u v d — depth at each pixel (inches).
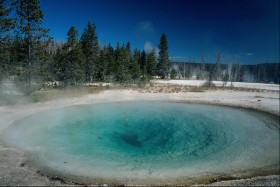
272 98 1346.0
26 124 689.6
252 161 503.2
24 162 409.1
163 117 888.3
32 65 1033.5
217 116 919.0
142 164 462.6
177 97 1316.4
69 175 381.7
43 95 1098.1
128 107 1052.5
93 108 990.4
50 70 1378.0
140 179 391.9
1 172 352.5
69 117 818.2
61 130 659.4
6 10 874.1
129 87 1648.6
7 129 622.8
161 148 567.8
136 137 647.1
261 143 621.3
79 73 1459.2
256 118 892.6
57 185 327.3
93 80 2223.2
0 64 949.8
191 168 454.9
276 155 539.5
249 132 716.0
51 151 488.7
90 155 489.4
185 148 572.7
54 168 403.5
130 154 516.7
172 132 703.7
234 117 903.7
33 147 502.3
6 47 924.0
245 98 1321.4
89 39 2010.3
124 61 1985.7
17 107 876.6
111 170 420.8
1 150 460.8
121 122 794.2
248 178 394.0
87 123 754.8
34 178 343.3
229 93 1509.6
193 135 677.9
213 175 425.4
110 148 545.6
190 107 1087.0
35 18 994.7
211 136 672.4
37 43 1032.8
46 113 850.1
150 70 2768.2
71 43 1606.8
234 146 595.2
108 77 2007.9
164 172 428.5
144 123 792.9
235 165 479.8
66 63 1469.0
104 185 348.5
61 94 1178.6
